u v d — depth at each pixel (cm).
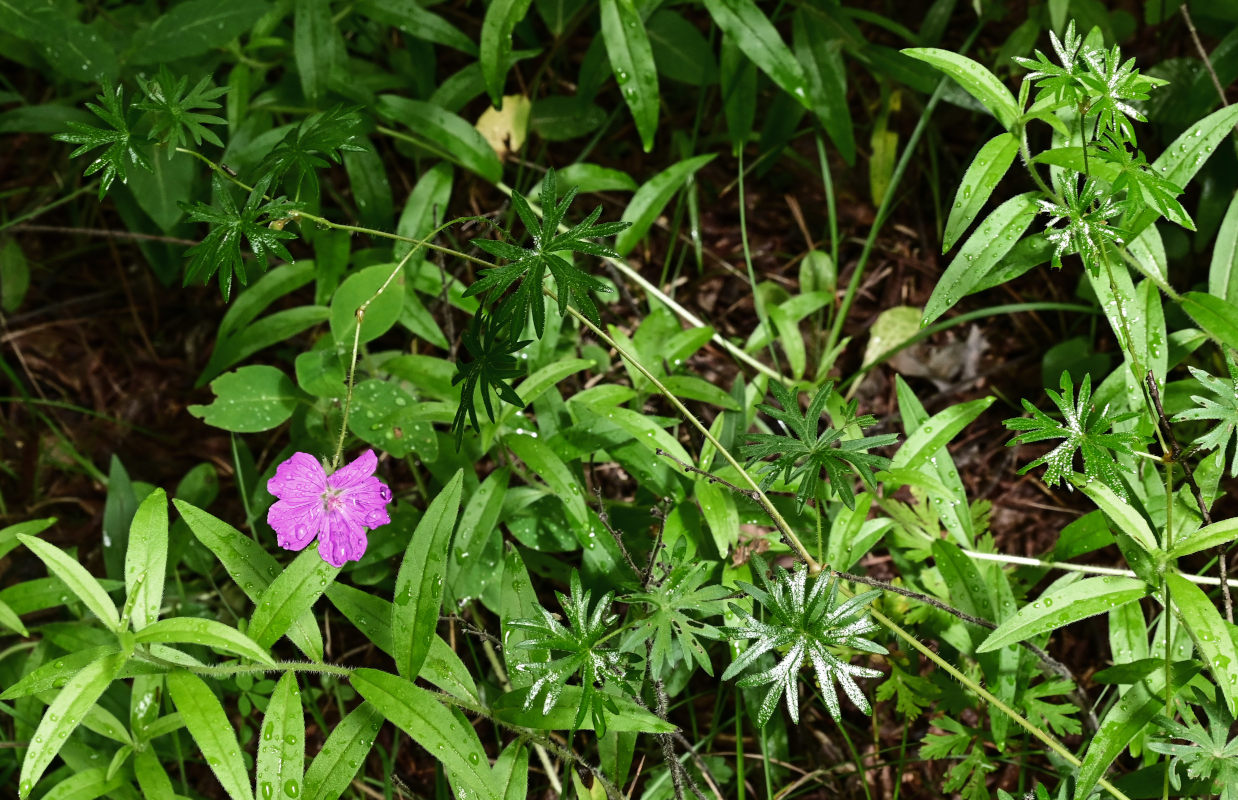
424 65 88
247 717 80
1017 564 76
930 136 90
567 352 84
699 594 69
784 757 79
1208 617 66
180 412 89
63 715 63
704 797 72
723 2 82
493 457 81
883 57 86
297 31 82
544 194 67
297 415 80
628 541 77
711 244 91
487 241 67
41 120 85
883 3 93
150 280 92
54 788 69
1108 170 70
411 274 82
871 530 75
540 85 94
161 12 90
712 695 80
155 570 67
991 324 88
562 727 68
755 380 82
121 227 93
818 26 86
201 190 85
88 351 91
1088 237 68
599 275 89
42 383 90
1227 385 67
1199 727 67
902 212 91
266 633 66
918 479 73
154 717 72
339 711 81
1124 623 73
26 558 86
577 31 95
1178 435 76
